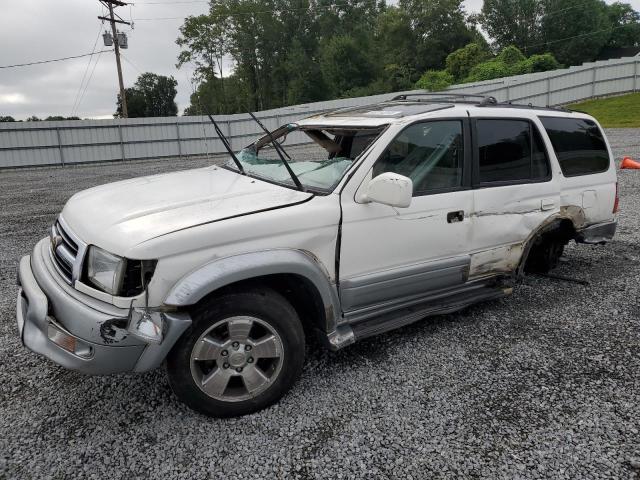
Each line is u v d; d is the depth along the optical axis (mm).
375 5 62594
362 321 3285
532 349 3527
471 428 2645
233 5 53125
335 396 2936
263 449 2477
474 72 40812
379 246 3117
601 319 4020
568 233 4496
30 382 3100
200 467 2352
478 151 3605
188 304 2395
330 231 2900
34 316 2561
